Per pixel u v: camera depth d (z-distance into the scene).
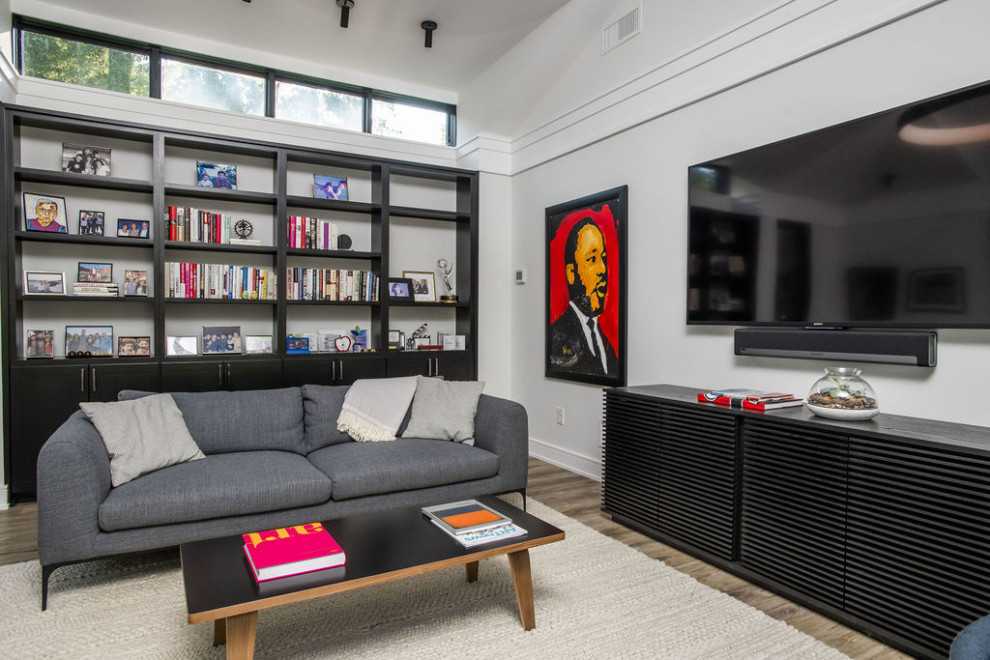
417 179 5.07
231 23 4.20
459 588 2.34
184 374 3.85
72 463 2.21
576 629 2.02
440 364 4.69
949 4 2.18
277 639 1.95
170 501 2.35
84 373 3.60
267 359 4.09
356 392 3.35
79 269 3.84
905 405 2.32
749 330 2.83
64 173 3.61
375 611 2.15
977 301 2.01
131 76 4.27
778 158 2.67
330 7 4.02
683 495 2.71
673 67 3.35
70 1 3.88
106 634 1.98
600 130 3.91
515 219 4.93
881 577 1.96
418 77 5.17
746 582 2.41
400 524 2.14
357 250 4.80
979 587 1.72
